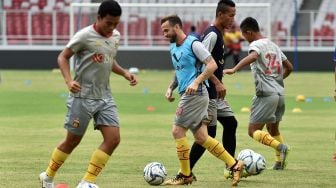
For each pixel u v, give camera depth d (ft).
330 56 350.64
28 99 198.59
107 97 71.82
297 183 82.48
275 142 90.84
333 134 131.13
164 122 148.66
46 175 73.77
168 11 373.20
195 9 374.22
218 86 79.00
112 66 72.18
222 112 86.17
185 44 77.61
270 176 87.40
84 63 70.44
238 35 330.95
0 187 78.43
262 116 91.91
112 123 71.26
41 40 366.63
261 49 91.04
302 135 129.39
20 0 386.93
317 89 240.94
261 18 372.58
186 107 77.92
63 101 193.47
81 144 115.03
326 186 80.79
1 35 363.35
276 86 92.07
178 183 80.33
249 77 304.09
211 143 79.51
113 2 69.21
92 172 71.36
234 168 79.51
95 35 70.03
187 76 77.97
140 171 90.17
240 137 124.67
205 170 91.40
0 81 254.27
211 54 81.66
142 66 355.36
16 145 114.21
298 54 351.05
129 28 366.22
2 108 174.50
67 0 384.88
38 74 312.29
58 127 138.62
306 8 382.42
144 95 214.90
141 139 122.11
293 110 174.29
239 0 388.57
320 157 103.86
